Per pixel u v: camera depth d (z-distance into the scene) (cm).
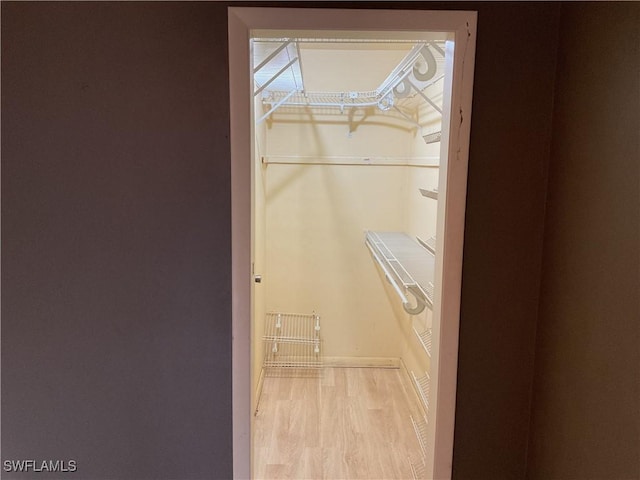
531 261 152
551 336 145
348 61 307
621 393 113
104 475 166
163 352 159
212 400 161
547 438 148
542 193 149
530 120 146
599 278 121
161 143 149
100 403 162
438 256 158
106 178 151
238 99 147
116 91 147
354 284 342
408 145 329
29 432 163
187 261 155
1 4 143
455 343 155
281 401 299
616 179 115
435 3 142
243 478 165
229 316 157
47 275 156
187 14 144
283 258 339
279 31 155
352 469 232
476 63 144
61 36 145
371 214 336
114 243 154
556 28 142
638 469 108
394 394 309
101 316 158
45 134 149
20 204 152
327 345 347
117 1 143
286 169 330
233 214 152
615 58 115
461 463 162
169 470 165
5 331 158
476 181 148
